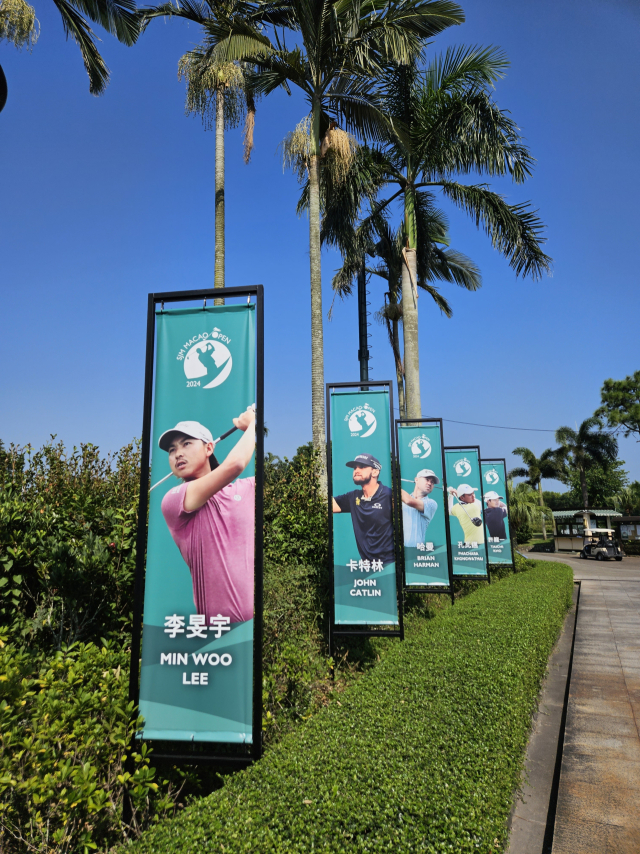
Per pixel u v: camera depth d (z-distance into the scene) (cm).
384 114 1244
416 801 269
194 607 362
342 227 1355
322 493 934
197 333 396
